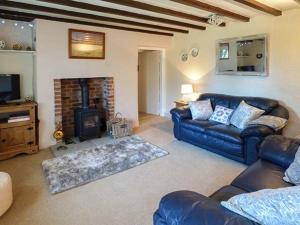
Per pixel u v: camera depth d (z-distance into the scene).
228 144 3.59
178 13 3.72
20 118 3.66
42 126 4.09
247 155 3.37
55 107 4.20
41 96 4.02
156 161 3.57
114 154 3.81
